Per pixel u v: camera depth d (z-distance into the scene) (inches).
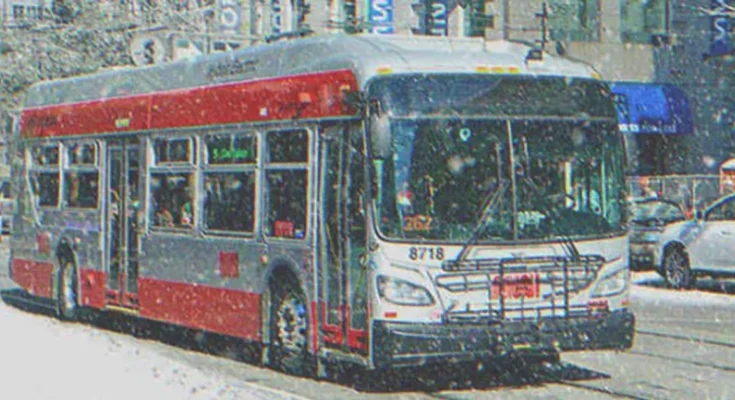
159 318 650.8
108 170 713.0
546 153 508.7
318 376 546.9
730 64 1722.4
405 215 488.4
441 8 1664.6
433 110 497.4
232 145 593.6
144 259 665.0
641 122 1662.2
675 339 660.7
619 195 520.7
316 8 1685.5
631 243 1100.5
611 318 508.4
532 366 576.1
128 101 691.4
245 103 583.8
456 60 510.0
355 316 499.2
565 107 516.7
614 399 482.0
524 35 1674.5
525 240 497.7
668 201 1151.6
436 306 486.0
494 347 487.8
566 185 510.3
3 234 1727.4
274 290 561.9
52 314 815.7
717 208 925.8
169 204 645.3
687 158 1736.0
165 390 440.5
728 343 643.5
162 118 655.1
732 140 1721.2
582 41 1706.4
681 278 930.7
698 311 796.0
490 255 492.1
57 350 550.9
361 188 497.0
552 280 499.2
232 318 588.4
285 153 553.3
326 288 520.7
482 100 504.4
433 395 501.7
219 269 598.9
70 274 758.5
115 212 704.4
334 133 519.2
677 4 1740.9
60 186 768.3
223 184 599.2
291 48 557.6
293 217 545.3
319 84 530.3
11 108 1801.2
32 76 1784.0
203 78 623.5
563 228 505.0
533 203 502.0
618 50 1718.8
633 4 1742.1
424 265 486.3
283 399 429.1
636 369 559.8
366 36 526.6
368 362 489.4
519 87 511.5
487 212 495.2
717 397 482.9
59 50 1770.4
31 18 1814.7
